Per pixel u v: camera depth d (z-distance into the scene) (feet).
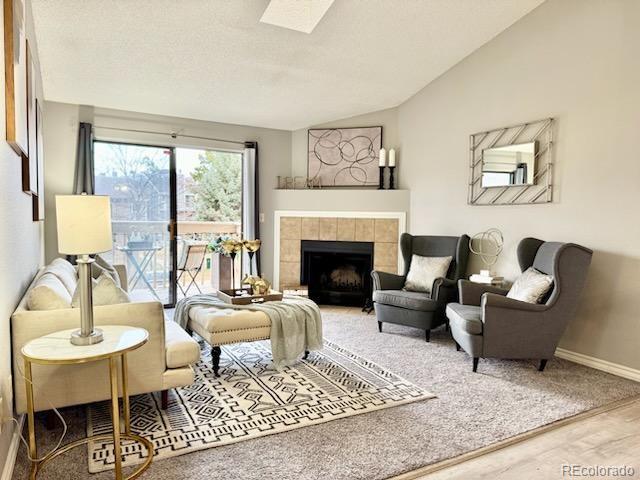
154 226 17.10
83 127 15.06
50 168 14.83
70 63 12.57
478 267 14.73
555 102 12.26
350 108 17.89
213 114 17.16
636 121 10.41
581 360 11.55
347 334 13.85
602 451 7.15
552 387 9.77
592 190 11.35
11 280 6.71
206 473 6.28
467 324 10.60
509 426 7.88
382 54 14.12
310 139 19.30
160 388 7.88
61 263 11.20
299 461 6.62
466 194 15.14
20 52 6.97
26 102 7.99
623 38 10.64
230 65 13.61
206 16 11.16
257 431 7.50
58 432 7.35
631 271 10.55
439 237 15.39
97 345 6.02
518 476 6.41
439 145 16.21
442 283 13.20
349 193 18.12
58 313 6.95
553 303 10.45
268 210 19.35
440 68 15.61
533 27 12.80
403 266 16.78
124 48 12.13
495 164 13.98
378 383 9.78
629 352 10.59
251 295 11.78
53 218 14.87
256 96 15.90
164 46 12.23
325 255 18.75
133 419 7.88
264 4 10.94
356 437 7.38
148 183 16.92
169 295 17.48
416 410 8.46
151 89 14.56
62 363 5.49
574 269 10.49
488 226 14.37
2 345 5.85
